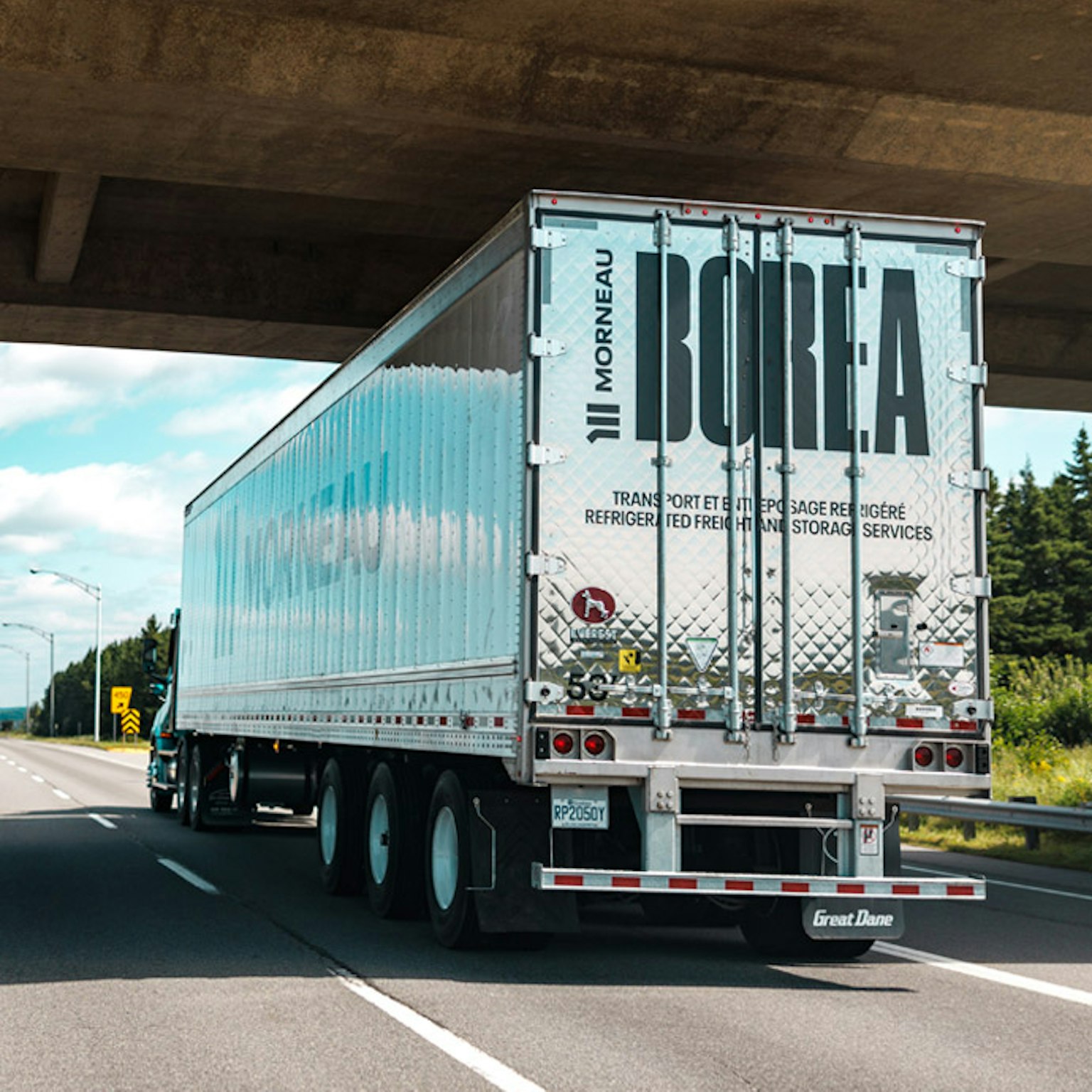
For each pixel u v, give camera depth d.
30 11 13.17
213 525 22.73
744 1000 9.17
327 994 9.27
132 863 17.80
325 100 13.96
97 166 16.53
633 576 9.75
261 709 18.42
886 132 15.05
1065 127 15.26
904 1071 7.25
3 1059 7.54
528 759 9.52
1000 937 12.24
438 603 11.47
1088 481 89.88
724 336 10.02
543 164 16.41
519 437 9.84
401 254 22.09
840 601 10.02
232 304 21.52
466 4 13.08
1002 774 28.48
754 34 13.60
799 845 10.15
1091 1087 6.94
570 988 9.47
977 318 10.39
